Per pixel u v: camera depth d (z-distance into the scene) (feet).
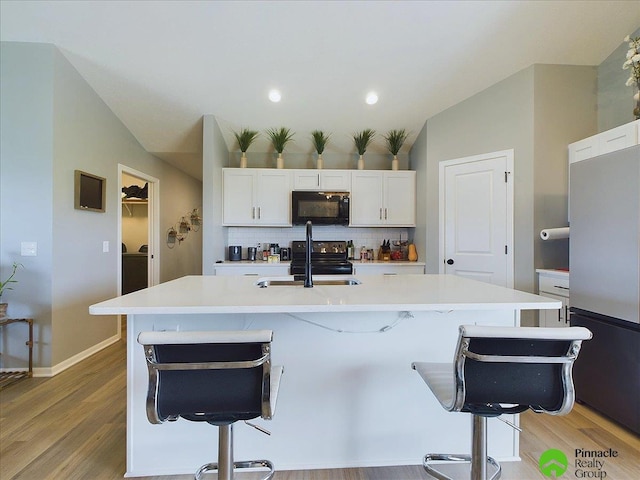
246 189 13.48
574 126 10.11
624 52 9.48
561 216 10.05
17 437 6.31
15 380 8.80
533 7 8.38
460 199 11.82
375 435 5.62
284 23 8.74
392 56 9.85
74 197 10.00
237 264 12.44
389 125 13.20
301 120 12.84
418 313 5.61
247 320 5.38
